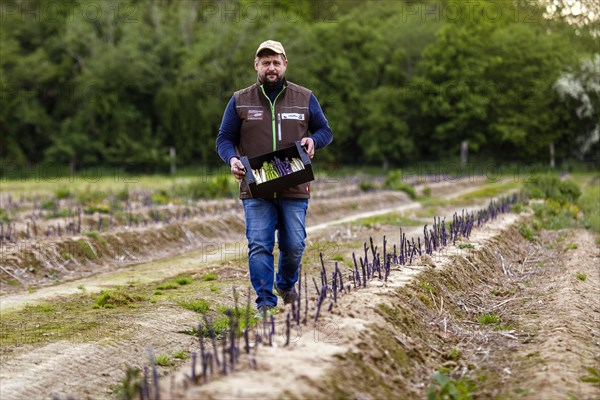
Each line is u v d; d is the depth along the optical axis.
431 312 7.12
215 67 55.97
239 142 6.91
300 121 6.74
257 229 6.62
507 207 17.92
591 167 54.44
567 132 57.94
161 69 55.69
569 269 10.70
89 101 53.41
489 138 62.25
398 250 12.55
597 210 19.09
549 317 7.42
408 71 64.75
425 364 5.88
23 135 53.19
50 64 55.25
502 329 7.09
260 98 6.73
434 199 30.27
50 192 26.09
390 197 29.45
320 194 28.03
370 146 59.78
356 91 61.12
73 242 12.91
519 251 12.69
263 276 6.64
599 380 5.36
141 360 6.62
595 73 55.97
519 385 5.26
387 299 6.51
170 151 53.75
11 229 13.88
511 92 60.47
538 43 62.12
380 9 73.44
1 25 56.62
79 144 52.16
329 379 4.61
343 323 5.63
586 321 7.32
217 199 23.36
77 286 10.73
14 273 11.20
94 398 5.70
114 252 13.61
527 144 59.31
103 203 20.44
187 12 59.81
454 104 60.16
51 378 6.07
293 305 5.61
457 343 6.63
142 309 8.64
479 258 10.08
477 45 61.28
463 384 5.49
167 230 15.55
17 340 7.18
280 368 4.66
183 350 6.98
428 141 62.38
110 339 7.22
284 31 60.59
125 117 53.75
